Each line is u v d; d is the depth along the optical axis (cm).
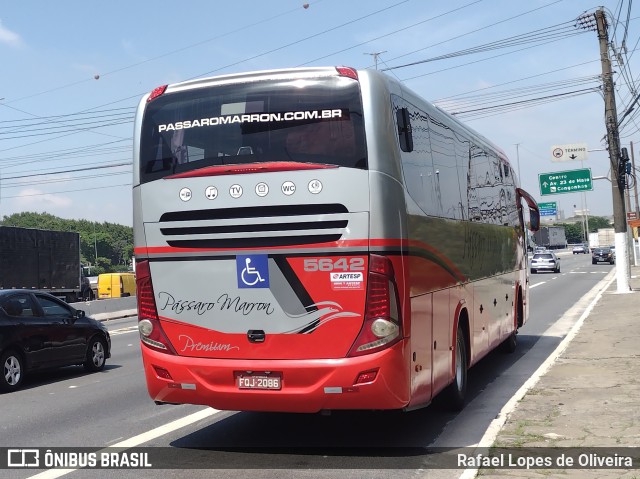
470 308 892
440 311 738
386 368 597
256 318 625
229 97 648
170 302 654
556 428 693
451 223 809
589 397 831
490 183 1088
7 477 602
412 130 693
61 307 1240
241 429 763
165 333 655
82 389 1091
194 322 645
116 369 1322
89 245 13262
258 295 625
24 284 3127
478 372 1123
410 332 627
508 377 1073
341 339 605
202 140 649
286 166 617
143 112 678
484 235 1010
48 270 3319
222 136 643
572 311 2177
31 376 1261
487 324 1012
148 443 714
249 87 643
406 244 630
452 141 853
